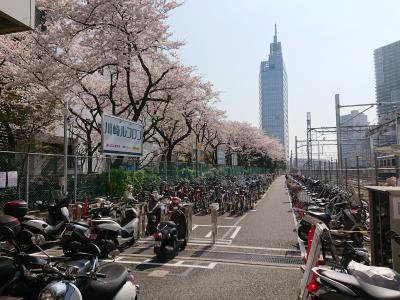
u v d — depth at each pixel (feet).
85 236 22.09
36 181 34.88
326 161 121.60
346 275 9.91
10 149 48.83
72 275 10.52
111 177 43.68
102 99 66.18
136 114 55.21
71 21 47.14
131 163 55.83
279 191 104.01
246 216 46.96
